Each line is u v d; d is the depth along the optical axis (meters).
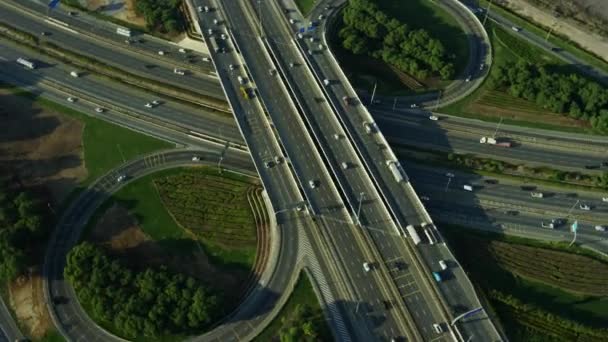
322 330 167.12
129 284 175.50
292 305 175.12
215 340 169.50
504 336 162.88
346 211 192.88
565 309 178.62
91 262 179.62
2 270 178.88
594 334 169.38
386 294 173.25
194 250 192.75
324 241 187.25
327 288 177.00
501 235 197.62
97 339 171.62
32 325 176.12
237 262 189.38
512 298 174.88
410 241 184.25
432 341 162.00
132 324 163.12
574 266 188.38
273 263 185.00
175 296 169.00
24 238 188.25
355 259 182.00
